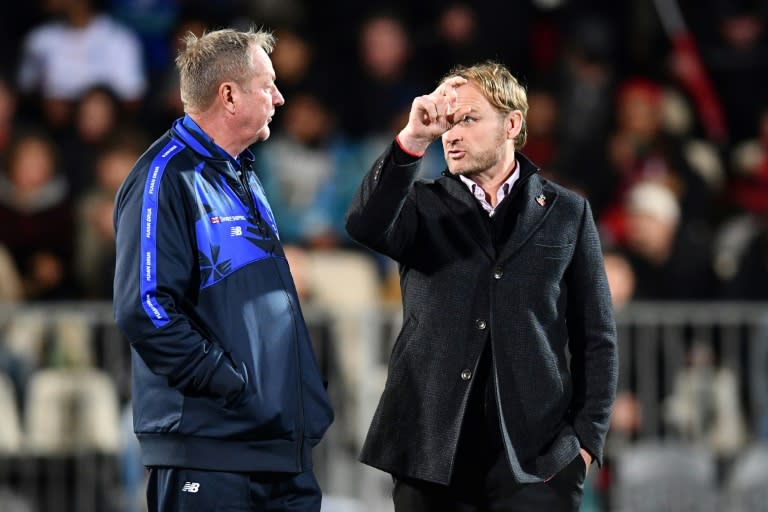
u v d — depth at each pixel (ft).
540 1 122.62
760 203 113.09
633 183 111.55
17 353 82.07
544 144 114.42
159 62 120.37
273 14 118.73
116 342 82.84
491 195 49.93
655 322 86.07
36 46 116.47
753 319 86.48
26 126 111.04
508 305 48.60
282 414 47.75
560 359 49.42
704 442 86.17
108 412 82.23
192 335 46.06
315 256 100.68
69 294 99.60
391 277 100.22
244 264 47.98
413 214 49.21
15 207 101.45
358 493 82.84
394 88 116.47
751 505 85.56
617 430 85.46
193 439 47.19
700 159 117.08
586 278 50.14
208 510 47.34
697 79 123.75
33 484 81.87
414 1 125.08
